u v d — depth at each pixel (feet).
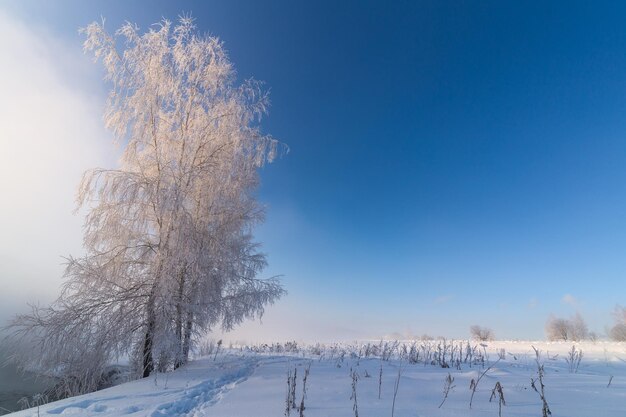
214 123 39.29
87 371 30.63
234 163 38.40
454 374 23.88
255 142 41.16
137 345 32.01
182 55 38.19
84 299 31.40
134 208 34.45
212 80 38.96
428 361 34.09
